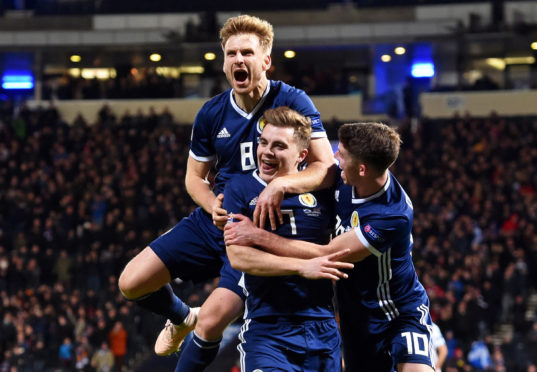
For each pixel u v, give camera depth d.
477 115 25.50
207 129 4.32
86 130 23.12
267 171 3.95
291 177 3.91
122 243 16.97
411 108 24.50
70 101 26.17
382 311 4.27
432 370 4.27
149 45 26.44
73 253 17.14
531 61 26.59
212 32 25.73
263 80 4.18
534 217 16.92
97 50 26.98
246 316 3.98
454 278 14.75
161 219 17.75
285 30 26.62
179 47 26.19
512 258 15.60
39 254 16.72
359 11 26.95
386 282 4.21
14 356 14.58
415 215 17.55
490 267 15.22
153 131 23.28
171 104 26.03
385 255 4.11
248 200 3.95
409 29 26.16
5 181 20.78
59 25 27.59
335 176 4.09
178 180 19.64
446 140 21.53
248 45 4.06
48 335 14.88
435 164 20.20
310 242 3.95
